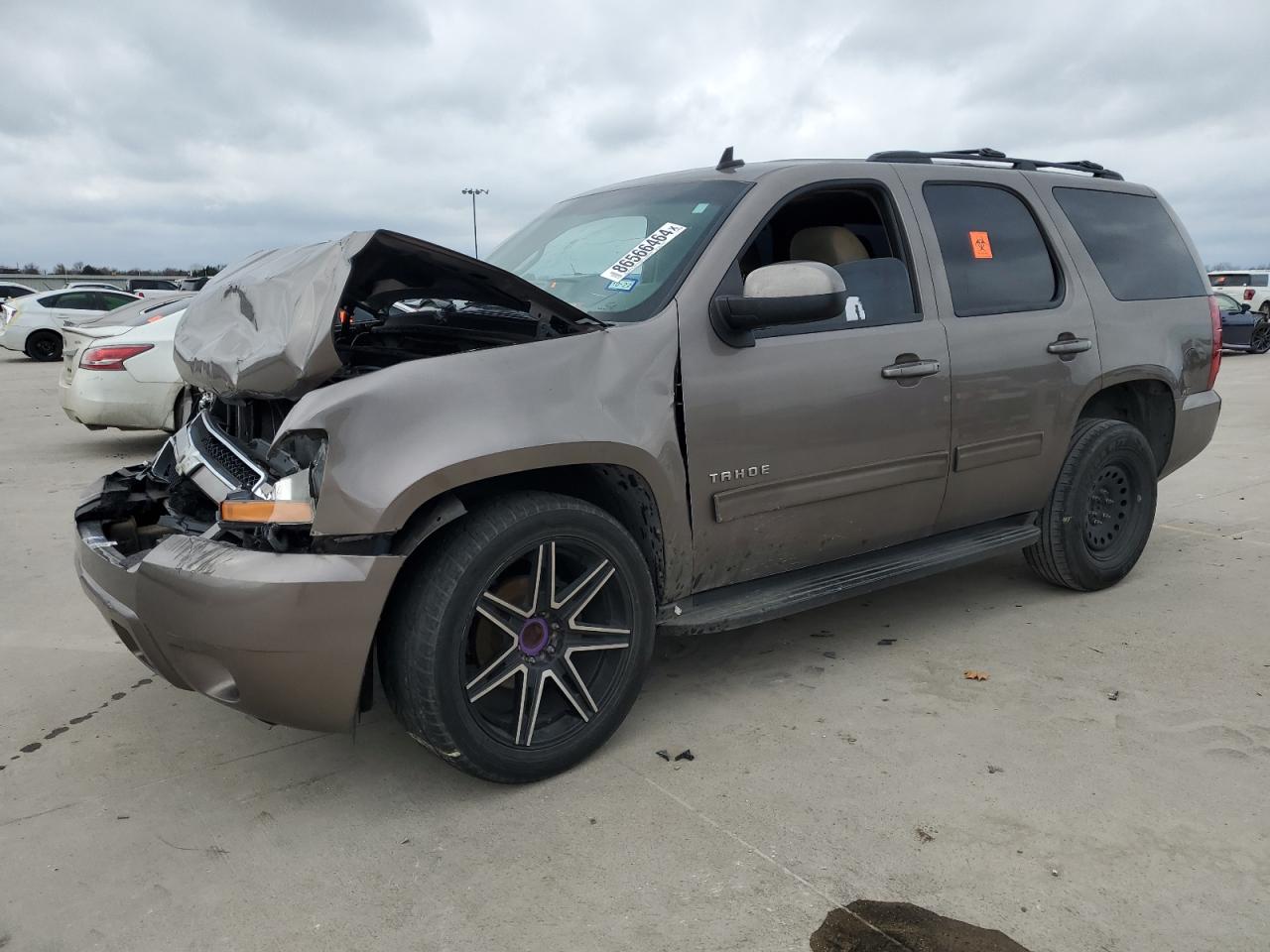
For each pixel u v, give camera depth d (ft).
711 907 7.02
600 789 8.74
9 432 33.01
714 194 10.69
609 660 9.22
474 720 8.30
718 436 9.51
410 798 8.71
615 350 8.96
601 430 8.61
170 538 8.27
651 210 11.01
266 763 9.46
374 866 7.68
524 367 8.44
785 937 6.68
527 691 8.61
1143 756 9.13
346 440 7.57
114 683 11.42
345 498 7.50
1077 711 10.11
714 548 9.78
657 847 7.80
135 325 27.09
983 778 8.75
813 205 11.39
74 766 9.45
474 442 7.89
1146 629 12.53
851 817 8.16
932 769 8.95
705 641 12.41
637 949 6.63
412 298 9.55
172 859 7.86
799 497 10.19
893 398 10.75
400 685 8.07
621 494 9.39
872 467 10.71
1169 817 8.07
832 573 11.07
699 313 9.52
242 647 7.48
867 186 11.29
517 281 8.55
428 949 6.69
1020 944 6.57
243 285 9.34
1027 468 12.45
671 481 9.20
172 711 10.65
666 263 9.95
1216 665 11.28
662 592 9.66
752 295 9.29
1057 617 13.05
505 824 8.23
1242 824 7.96
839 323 10.56
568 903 7.13
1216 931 6.66
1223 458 25.07
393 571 7.68
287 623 7.43
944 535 12.37
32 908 7.25
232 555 7.66
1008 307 12.15
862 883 7.27
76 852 7.98
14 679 11.55
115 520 10.20
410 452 7.66
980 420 11.67
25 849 8.04
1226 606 13.38
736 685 10.98
